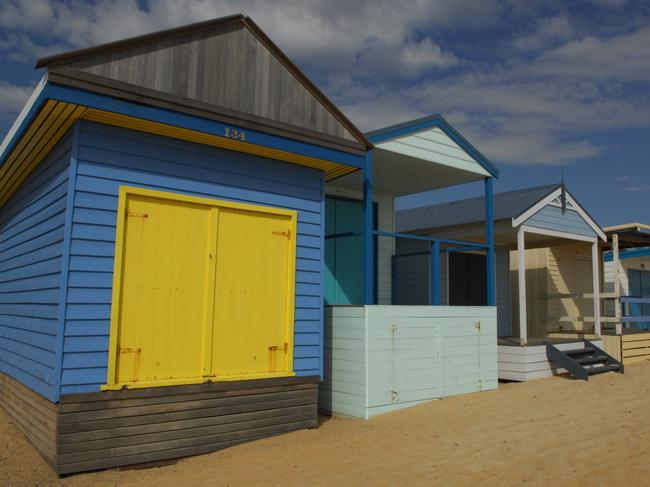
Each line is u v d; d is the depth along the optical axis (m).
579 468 5.47
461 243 9.89
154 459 5.92
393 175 10.63
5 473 5.53
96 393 5.61
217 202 6.62
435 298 9.32
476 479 5.20
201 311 6.41
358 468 5.61
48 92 5.28
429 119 9.56
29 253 7.08
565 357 11.09
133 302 5.95
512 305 15.71
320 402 8.43
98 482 5.34
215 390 6.41
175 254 6.29
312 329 7.35
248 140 6.57
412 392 8.41
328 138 7.29
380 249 12.23
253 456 6.12
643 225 13.44
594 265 13.43
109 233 5.85
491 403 8.58
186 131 6.19
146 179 6.15
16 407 7.28
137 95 5.77
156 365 6.03
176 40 6.20
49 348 5.79
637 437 6.57
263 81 6.88
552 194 12.41
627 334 13.58
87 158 5.79
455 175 10.63
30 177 7.40
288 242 7.23
